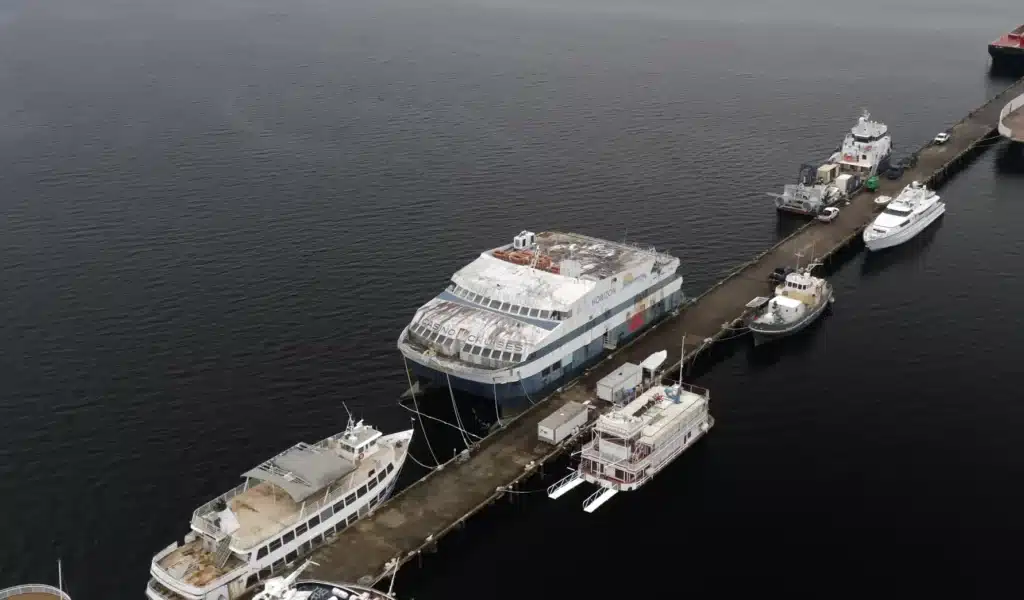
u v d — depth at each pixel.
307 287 164.50
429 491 112.25
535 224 191.50
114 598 98.06
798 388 133.62
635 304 149.12
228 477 116.75
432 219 193.00
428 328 135.75
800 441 120.88
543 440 122.00
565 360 136.62
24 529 107.62
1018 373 134.62
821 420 125.38
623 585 97.44
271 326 152.00
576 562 101.25
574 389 134.00
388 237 184.62
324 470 106.00
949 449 117.81
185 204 199.50
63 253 176.62
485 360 130.62
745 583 96.94
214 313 155.62
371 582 97.62
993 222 191.62
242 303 159.00
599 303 140.75
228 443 123.38
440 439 126.06
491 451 120.00
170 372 139.12
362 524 106.56
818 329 150.75
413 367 135.38
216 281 166.38
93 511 110.62
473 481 114.06
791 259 174.62
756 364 141.00
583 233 187.62
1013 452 116.69
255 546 96.75
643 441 112.75
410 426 128.50
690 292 165.50
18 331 149.75
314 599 87.31
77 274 168.50
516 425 125.94
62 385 135.50
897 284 165.38
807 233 186.25
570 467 118.25
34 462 119.06
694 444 121.06
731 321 152.25
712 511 108.12
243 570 96.19
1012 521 104.38
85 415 128.75
